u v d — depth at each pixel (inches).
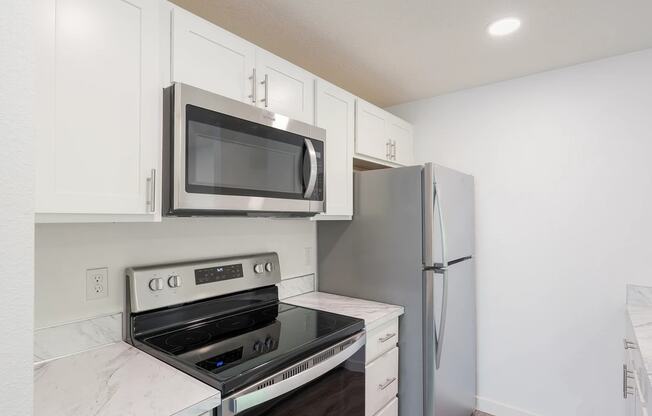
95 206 40.9
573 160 87.4
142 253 59.7
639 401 55.2
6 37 18.5
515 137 95.3
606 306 82.9
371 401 67.9
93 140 40.8
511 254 95.0
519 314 93.6
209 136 51.0
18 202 18.7
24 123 19.1
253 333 59.4
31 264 19.1
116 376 44.1
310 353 54.2
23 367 18.8
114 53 42.7
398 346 78.4
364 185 84.5
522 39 74.7
